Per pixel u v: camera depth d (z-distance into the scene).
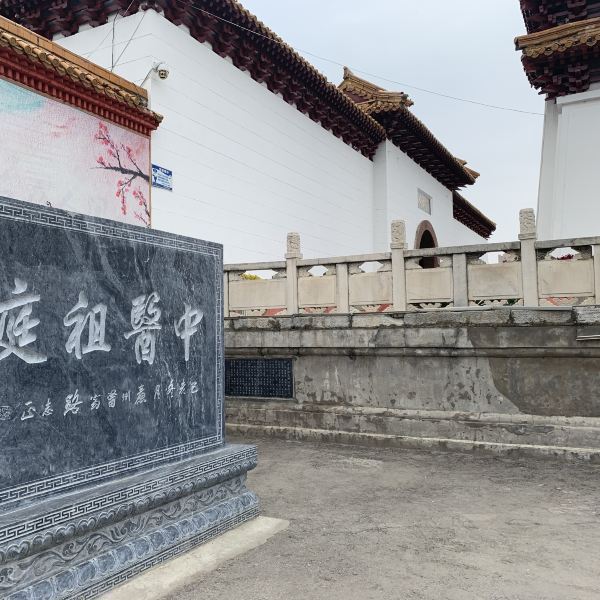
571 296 7.90
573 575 3.98
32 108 9.95
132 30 12.71
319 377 9.27
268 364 9.68
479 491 6.19
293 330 9.32
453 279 8.58
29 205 3.56
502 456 7.81
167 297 4.73
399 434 8.55
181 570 4.11
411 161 25.97
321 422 9.12
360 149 22.67
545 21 15.39
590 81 14.79
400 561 4.29
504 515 5.36
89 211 10.85
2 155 9.45
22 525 3.22
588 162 14.52
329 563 4.27
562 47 13.59
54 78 10.16
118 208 11.45
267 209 16.36
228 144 14.84
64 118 10.48
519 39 14.15
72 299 3.82
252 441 9.20
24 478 3.41
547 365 7.80
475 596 3.68
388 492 6.22
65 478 3.67
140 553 4.02
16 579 3.22
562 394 7.72
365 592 3.77
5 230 3.40
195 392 5.00
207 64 14.21
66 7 13.30
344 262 9.33
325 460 7.79
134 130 11.95
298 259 9.71
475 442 8.03
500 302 8.51
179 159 13.11
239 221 15.14
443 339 8.27
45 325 3.62
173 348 4.76
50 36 14.09
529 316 7.74
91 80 10.67
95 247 4.04
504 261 8.32
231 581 3.95
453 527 5.04
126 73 12.69
